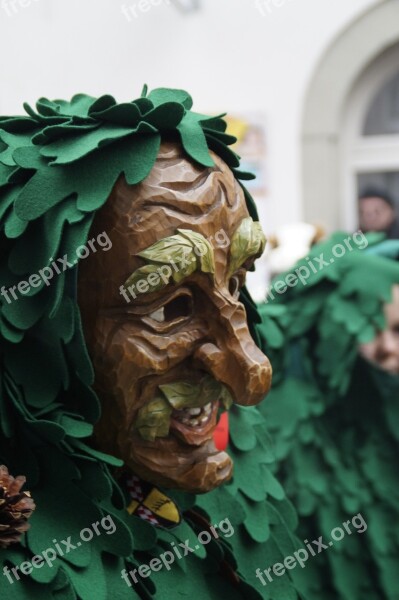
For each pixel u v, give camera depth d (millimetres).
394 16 3920
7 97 3928
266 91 3953
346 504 1785
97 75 3908
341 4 3920
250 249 991
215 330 968
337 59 3949
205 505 1109
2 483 880
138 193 945
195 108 3953
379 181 4176
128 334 947
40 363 956
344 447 1835
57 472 945
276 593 1146
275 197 4000
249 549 1140
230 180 1002
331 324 1808
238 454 1199
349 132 4152
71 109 1040
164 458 975
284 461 1792
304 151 3975
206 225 961
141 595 979
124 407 959
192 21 3928
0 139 1009
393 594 1745
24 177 962
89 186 935
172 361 952
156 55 3912
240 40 3920
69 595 904
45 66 3904
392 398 1858
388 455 1838
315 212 3982
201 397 972
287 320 1792
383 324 1803
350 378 1865
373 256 1865
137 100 969
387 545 1771
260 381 967
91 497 951
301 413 1810
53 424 914
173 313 972
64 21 3893
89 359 931
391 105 4125
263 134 3959
